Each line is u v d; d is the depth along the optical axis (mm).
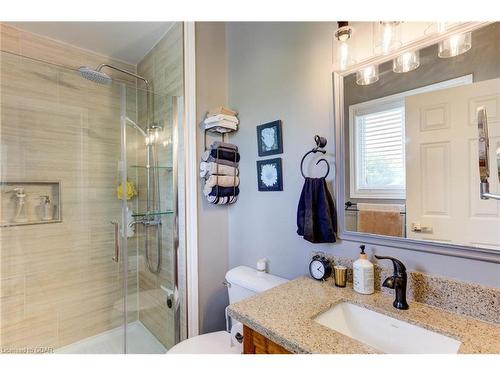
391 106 945
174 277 1573
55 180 1634
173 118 1586
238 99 1626
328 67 1130
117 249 1812
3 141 1460
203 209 1576
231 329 1256
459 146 804
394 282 833
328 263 1086
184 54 1522
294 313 814
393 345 790
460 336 676
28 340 1535
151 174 1739
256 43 1491
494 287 736
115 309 1795
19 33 1628
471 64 781
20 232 1524
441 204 836
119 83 1785
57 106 1620
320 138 1118
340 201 1088
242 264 1603
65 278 1667
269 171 1400
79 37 1735
